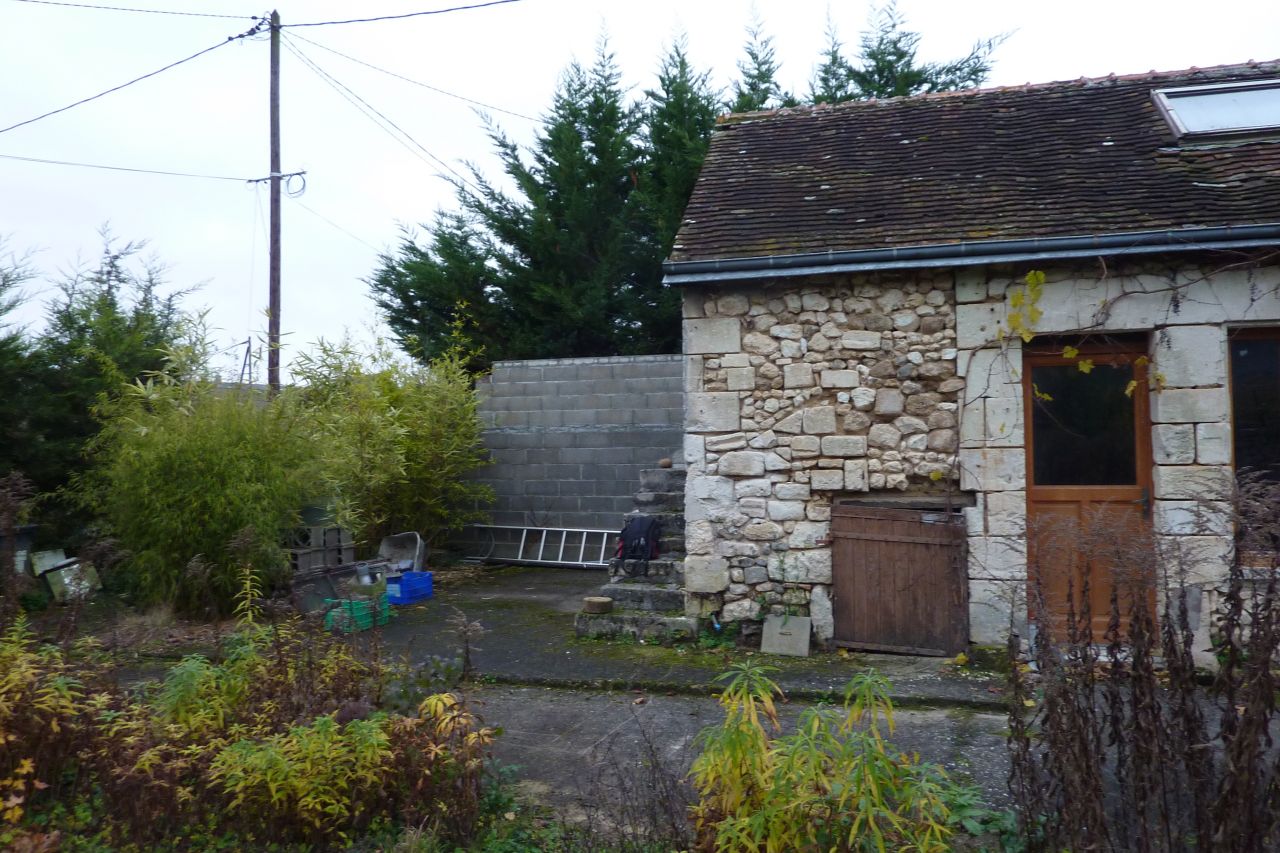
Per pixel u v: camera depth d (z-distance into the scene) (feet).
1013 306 20.70
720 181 25.35
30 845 11.06
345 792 11.94
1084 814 10.11
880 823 10.28
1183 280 19.97
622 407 36.27
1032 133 24.79
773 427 22.07
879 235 21.38
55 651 14.58
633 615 23.11
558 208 55.42
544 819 12.80
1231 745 9.82
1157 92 25.29
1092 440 21.09
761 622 22.13
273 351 38.32
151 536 25.50
